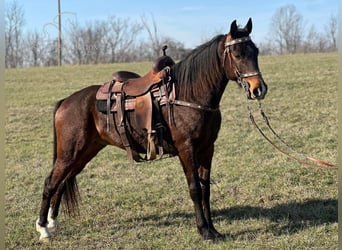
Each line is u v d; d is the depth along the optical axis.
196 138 4.26
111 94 4.64
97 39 32.97
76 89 18.33
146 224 5.11
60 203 5.48
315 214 5.04
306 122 10.59
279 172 6.73
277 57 25.84
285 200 5.59
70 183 4.96
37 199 6.21
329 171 6.59
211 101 4.23
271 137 9.34
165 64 4.56
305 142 8.72
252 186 6.16
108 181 6.89
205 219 4.51
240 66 4.02
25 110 14.41
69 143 4.73
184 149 4.29
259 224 4.86
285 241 4.35
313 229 4.61
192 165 4.30
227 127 10.60
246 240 4.45
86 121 4.72
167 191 6.24
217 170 7.09
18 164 8.38
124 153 8.75
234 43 4.03
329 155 7.59
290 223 4.84
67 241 4.73
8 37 33.25
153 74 4.50
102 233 4.89
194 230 4.79
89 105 4.73
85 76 22.03
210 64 4.20
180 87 4.32
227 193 5.99
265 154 7.99
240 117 11.61
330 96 13.37
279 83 16.22
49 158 8.82
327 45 44.16
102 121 4.69
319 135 9.21
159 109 4.37
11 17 33.03
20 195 6.39
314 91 14.32
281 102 13.08
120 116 4.55
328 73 17.52
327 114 11.21
